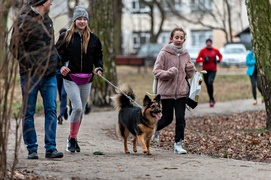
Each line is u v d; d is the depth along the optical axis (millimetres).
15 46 7766
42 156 10812
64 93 16156
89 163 10086
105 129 16047
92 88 22172
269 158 11430
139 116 11164
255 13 14594
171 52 11688
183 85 11695
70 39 11117
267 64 14500
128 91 11930
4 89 7758
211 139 14086
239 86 35031
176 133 11719
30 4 9312
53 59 10258
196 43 76125
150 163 10164
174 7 69938
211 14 64250
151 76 44406
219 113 20844
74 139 11500
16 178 8617
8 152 11078
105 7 21891
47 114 10492
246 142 13336
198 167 9781
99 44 11398
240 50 57062
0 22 7594
